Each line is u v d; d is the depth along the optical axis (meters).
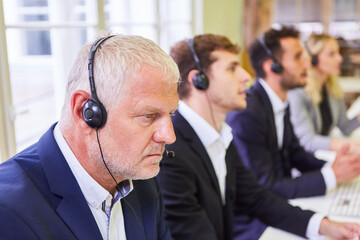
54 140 0.76
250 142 1.68
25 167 0.74
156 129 0.72
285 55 1.86
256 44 1.92
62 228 0.70
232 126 1.71
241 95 1.35
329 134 2.67
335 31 5.41
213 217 1.26
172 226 1.14
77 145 0.74
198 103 1.31
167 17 2.85
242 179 1.47
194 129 1.28
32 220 0.67
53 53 1.58
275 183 1.64
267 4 4.73
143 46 0.71
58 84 1.62
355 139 2.62
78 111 0.71
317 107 2.53
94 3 1.80
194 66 1.29
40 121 1.50
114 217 0.82
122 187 0.81
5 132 1.26
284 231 1.39
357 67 5.03
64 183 0.73
